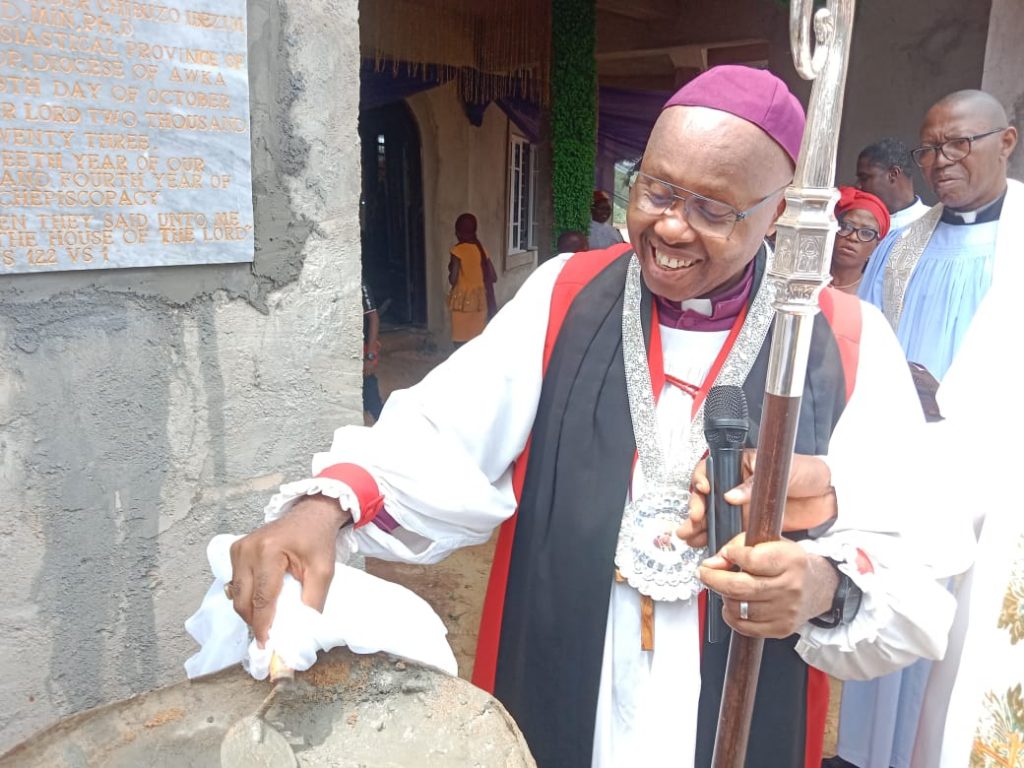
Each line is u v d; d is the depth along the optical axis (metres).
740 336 1.39
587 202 7.47
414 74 6.66
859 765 2.43
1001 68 4.00
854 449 1.34
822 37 0.85
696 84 1.24
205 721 1.04
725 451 1.18
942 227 2.78
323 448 2.18
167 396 1.87
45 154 1.58
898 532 1.29
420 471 1.32
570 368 1.45
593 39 7.18
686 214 1.21
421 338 8.73
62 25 1.56
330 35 1.99
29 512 1.71
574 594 1.39
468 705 1.07
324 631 1.08
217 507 2.00
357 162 2.11
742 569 1.06
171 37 1.70
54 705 1.81
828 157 0.88
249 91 1.86
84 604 1.82
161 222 1.76
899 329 2.81
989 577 1.39
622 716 1.39
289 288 2.03
